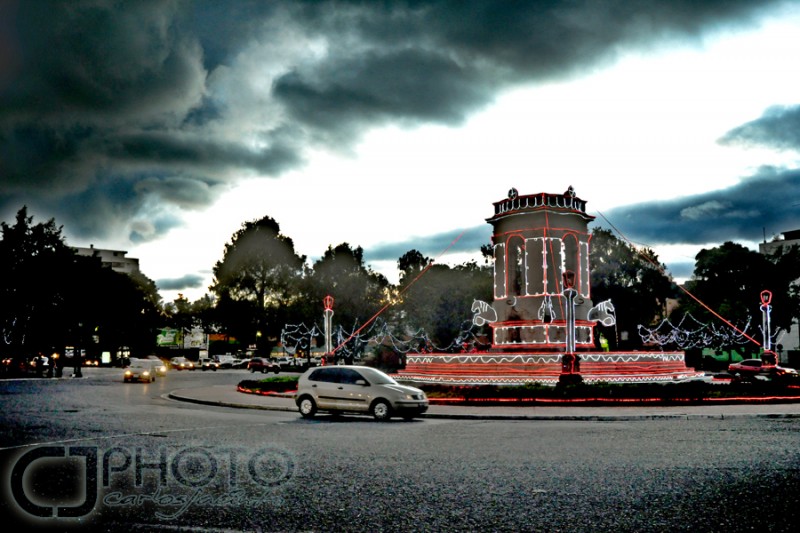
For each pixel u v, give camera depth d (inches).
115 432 632.4
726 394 986.7
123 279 3464.6
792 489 361.4
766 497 341.7
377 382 826.8
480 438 603.5
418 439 594.9
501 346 1515.7
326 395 836.6
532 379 1249.4
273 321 3348.9
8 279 2213.3
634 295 2506.2
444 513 311.0
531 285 1494.8
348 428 699.4
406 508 320.8
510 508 320.2
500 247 1566.2
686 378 1348.4
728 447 530.0
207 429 671.8
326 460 466.3
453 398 1023.0
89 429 655.1
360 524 292.8
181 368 3277.6
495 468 431.5
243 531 282.8
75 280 2482.8
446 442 571.8
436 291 2351.1
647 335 2509.8
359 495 349.7
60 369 2265.0
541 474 408.8
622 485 373.7
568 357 1135.6
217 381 1908.2
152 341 3998.5
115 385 1652.3
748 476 399.5
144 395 1266.0
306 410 849.5
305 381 859.4
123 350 4097.0
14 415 799.7
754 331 2341.3
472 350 1932.8
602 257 2539.4
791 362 2554.1
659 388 978.7
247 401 1067.3
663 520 297.3
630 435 624.1
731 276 2372.0
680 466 437.1
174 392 1300.4
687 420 785.6
